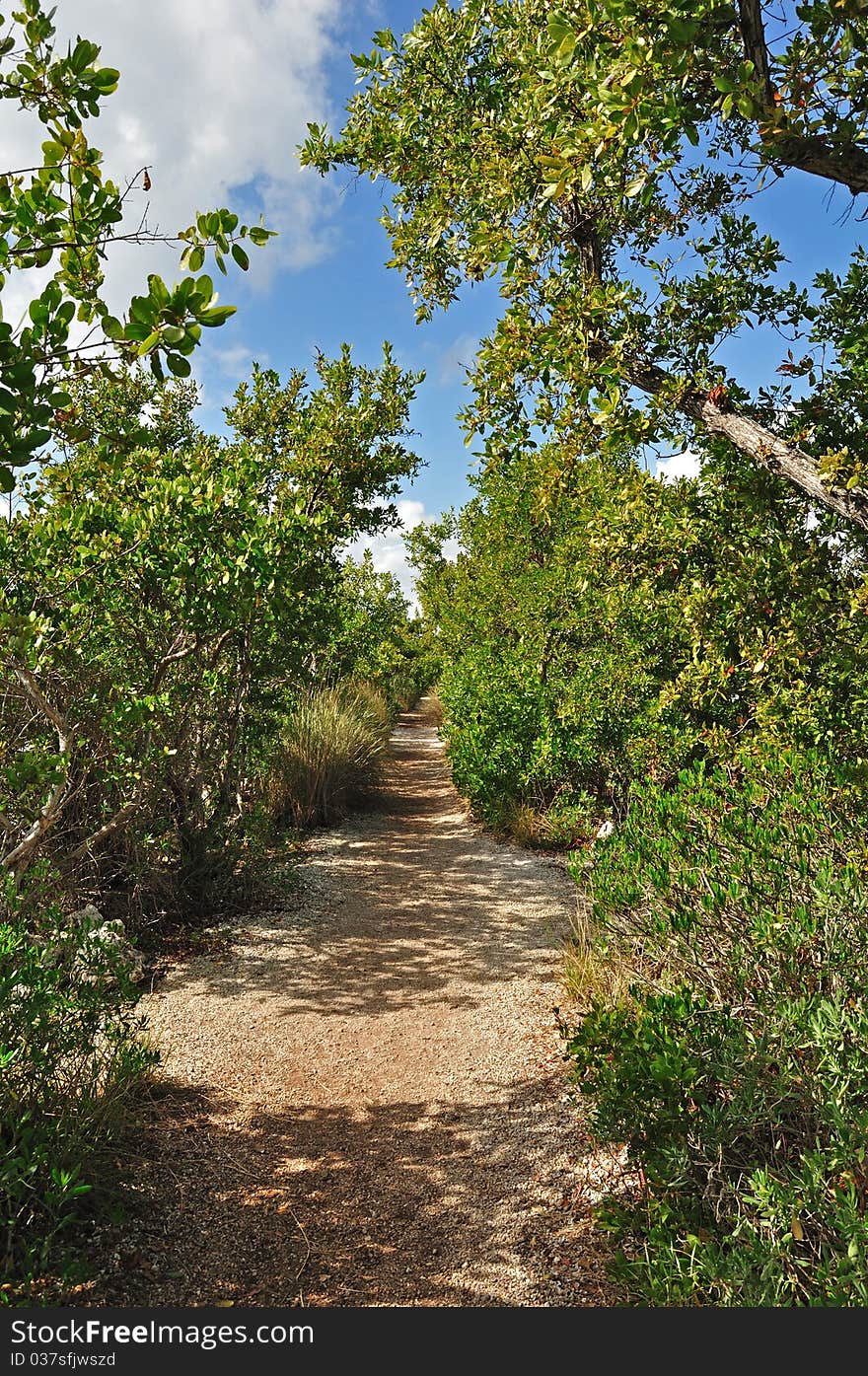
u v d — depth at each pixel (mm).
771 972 2930
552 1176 3262
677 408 3521
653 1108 2678
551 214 4098
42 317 1857
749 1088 2496
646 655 7652
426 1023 4695
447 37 4629
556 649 9859
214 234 1898
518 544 11305
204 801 6832
